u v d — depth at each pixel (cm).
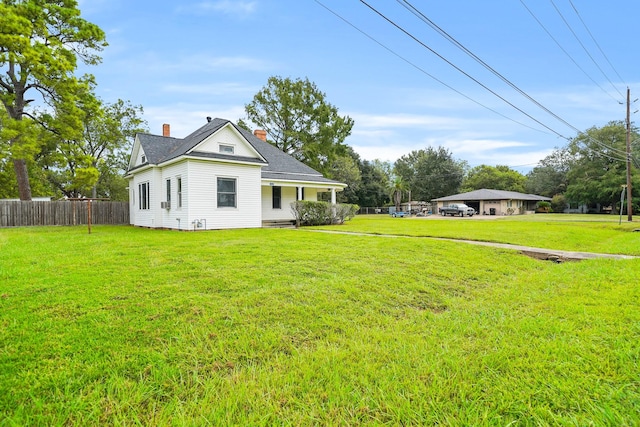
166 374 229
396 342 288
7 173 2180
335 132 3272
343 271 514
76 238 914
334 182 1870
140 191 1584
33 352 248
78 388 211
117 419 185
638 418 182
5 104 1634
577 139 3775
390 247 742
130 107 2603
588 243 1121
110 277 444
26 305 337
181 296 371
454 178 4850
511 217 3048
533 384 221
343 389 216
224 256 603
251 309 345
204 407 196
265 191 1708
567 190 4044
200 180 1221
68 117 1708
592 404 197
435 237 1040
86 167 1855
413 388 217
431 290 454
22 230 1305
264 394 211
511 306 399
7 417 182
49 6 1641
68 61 1681
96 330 285
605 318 346
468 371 238
